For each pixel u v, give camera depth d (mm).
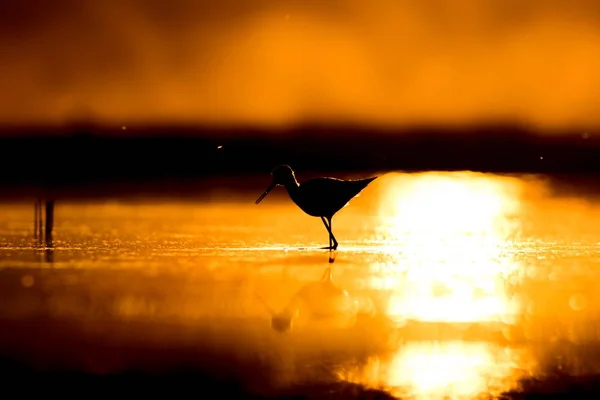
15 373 14031
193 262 23109
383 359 14836
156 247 25781
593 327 16750
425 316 17500
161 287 19812
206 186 43219
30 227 30422
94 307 17984
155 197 39844
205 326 16703
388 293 19484
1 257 23688
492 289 19938
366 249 25781
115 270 21812
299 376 13984
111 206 36969
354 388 13484
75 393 13234
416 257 24281
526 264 23203
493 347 15539
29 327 16516
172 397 13094
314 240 27625
